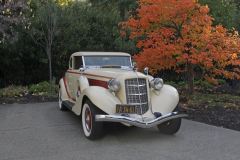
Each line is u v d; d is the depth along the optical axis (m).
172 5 11.19
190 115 10.17
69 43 15.99
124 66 9.75
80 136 8.00
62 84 10.86
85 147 7.17
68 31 15.87
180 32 11.49
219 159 6.48
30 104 12.20
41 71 16.94
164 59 11.48
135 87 7.66
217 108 11.16
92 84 8.63
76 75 9.59
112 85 7.64
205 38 10.91
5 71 16.50
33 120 9.65
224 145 7.32
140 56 11.55
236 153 6.81
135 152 6.86
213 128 8.74
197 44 10.92
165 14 11.27
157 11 11.30
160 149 7.05
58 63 16.73
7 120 9.66
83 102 8.03
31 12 15.83
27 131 8.45
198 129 8.63
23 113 10.61
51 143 7.46
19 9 13.05
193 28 11.15
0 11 12.29
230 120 9.58
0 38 13.00
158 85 7.99
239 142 7.54
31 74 16.92
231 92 15.24
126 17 19.59
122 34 13.90
